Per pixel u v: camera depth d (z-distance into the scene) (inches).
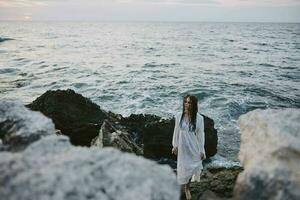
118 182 96.3
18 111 154.0
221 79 973.2
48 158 105.7
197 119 206.5
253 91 808.3
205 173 303.0
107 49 1927.9
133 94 761.6
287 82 935.7
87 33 4205.2
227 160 422.6
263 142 134.4
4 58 1362.0
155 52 1792.6
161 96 748.0
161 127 416.5
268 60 1472.7
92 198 90.7
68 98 438.3
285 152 119.4
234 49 2036.2
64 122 411.5
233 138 498.6
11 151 127.9
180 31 5113.2
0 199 84.8
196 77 1003.3
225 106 671.1
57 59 1374.3
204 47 2161.7
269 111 158.6
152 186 95.7
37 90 795.4
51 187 89.3
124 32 4655.5
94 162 103.7
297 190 103.7
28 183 89.4
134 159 108.9
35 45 2095.2
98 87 831.1
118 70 1115.9
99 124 401.7
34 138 133.6
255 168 114.7
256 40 3024.1
